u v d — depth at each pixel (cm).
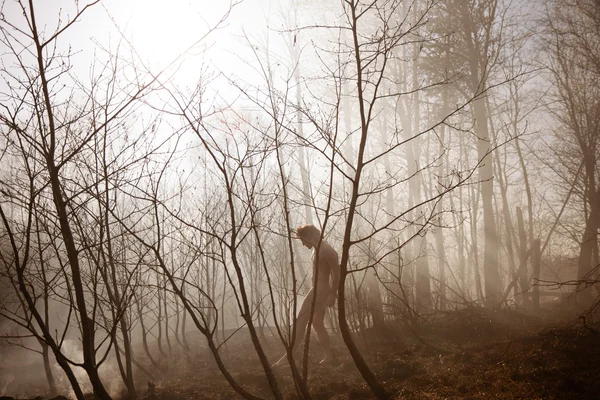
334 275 550
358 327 739
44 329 324
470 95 1046
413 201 1084
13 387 609
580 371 419
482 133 1070
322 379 497
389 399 401
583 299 1049
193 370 609
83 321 323
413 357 539
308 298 555
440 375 455
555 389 387
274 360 619
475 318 728
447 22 991
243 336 829
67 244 322
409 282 769
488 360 487
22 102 332
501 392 394
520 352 492
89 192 346
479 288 1073
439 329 683
